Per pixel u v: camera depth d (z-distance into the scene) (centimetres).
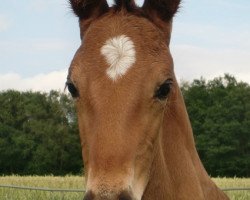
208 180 565
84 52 446
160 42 457
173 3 498
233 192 1560
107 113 414
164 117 522
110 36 448
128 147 412
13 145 7212
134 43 442
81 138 452
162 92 439
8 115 7406
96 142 409
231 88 7156
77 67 442
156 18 496
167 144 522
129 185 403
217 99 7038
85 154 446
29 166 7094
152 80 432
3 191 1504
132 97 420
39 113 7294
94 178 399
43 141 7044
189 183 525
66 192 1464
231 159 6475
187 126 546
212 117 6750
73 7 502
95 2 495
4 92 7762
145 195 505
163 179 505
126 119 415
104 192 391
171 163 521
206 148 6606
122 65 428
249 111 6588
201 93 7219
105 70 427
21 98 7638
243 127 6488
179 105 535
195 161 554
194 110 7012
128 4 480
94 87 425
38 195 1421
